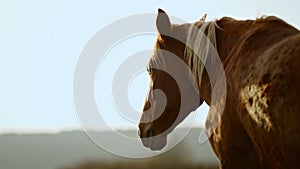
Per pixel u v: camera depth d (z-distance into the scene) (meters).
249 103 5.62
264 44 5.87
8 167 31.34
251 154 6.02
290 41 5.36
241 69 5.93
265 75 5.36
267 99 5.25
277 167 5.54
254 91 5.51
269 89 5.24
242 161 6.11
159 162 20.25
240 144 6.06
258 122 5.47
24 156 36.06
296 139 4.96
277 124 5.14
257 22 6.35
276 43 5.68
